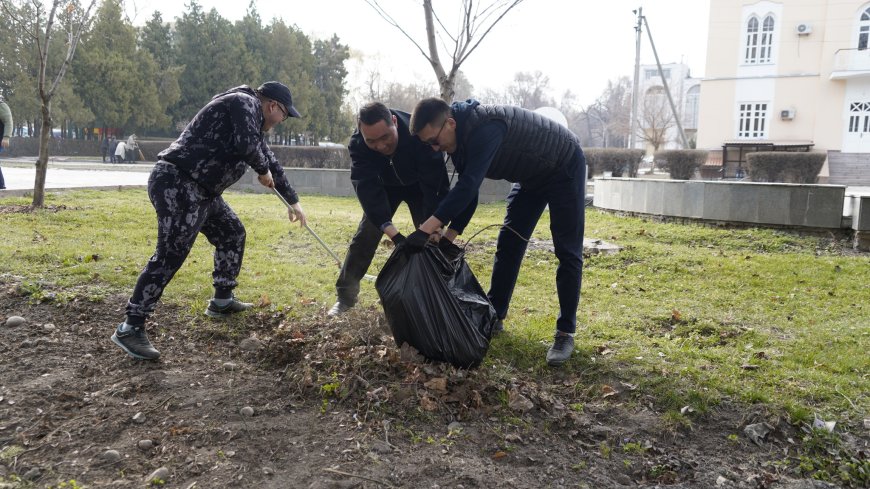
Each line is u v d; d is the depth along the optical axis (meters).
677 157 23.36
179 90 44.28
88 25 9.47
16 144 39.53
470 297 3.62
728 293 5.68
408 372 3.30
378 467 2.61
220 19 46.19
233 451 2.69
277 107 3.78
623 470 2.82
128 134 46.69
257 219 9.01
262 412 3.03
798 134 31.36
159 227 3.48
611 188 11.29
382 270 3.47
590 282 6.03
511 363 3.82
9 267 5.14
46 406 3.00
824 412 3.27
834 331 4.57
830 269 6.57
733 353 4.08
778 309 5.19
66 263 5.45
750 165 22.30
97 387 3.21
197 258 5.98
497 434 2.94
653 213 9.81
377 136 3.42
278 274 5.57
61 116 40.06
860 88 30.08
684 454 2.96
